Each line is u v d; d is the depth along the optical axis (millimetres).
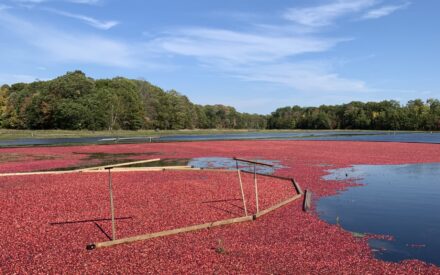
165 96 131375
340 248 10688
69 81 102812
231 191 18375
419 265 9594
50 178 22031
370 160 34156
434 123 131500
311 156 38094
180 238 11297
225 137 85875
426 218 14195
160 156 38875
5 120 103375
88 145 53688
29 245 10688
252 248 10484
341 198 17578
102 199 16516
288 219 13594
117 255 9867
